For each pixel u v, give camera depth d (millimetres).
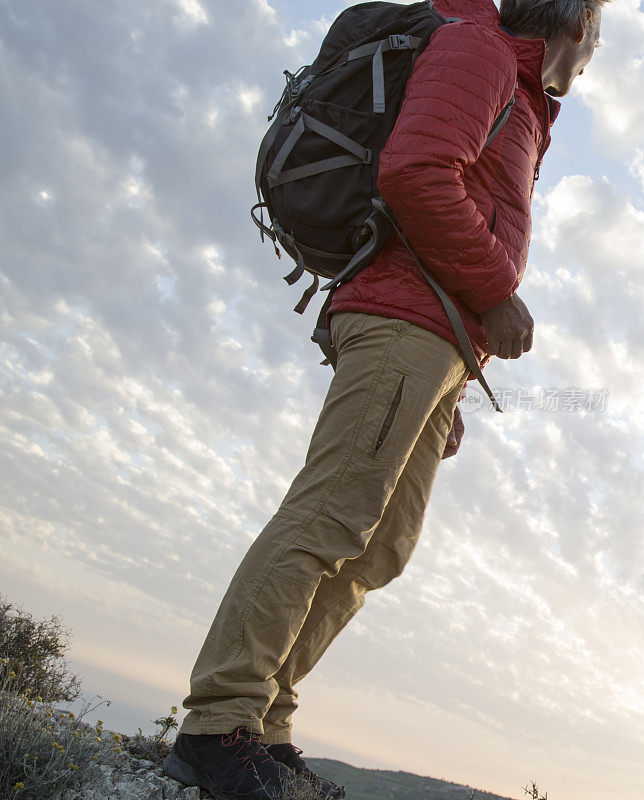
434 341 2346
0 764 2010
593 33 2760
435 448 2641
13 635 3164
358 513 2307
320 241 2561
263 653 2195
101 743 2336
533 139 2615
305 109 2498
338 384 2398
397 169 2203
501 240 2479
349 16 2598
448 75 2275
